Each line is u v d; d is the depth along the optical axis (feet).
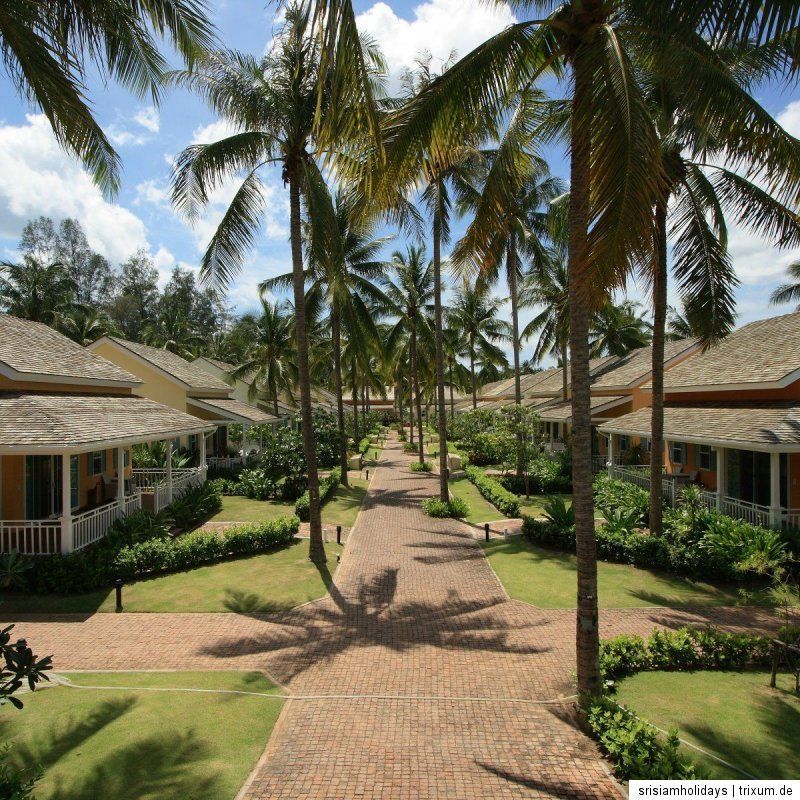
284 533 52.19
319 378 170.30
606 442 103.96
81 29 25.48
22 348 52.49
